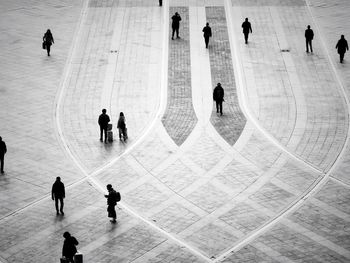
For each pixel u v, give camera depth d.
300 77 42.25
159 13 52.88
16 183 30.58
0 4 55.81
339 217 27.42
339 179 30.69
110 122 36.88
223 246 25.48
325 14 52.62
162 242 25.83
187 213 28.06
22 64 44.56
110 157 33.16
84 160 32.88
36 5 55.53
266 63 44.31
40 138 35.06
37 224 27.27
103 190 30.08
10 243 25.91
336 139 34.66
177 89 40.97
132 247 25.50
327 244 25.41
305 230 26.48
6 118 37.25
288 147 33.94
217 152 33.56
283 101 39.16
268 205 28.55
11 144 34.31
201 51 46.19
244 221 27.31
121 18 52.03
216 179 30.95
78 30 50.06
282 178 30.89
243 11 53.22
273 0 55.78
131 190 30.06
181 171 31.77
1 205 28.70
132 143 34.62
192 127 36.38
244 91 40.59
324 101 39.03
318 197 29.11
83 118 37.41
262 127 36.19
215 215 27.84
